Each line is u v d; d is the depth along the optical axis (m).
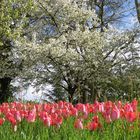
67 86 38.19
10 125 7.25
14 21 34.34
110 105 8.59
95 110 8.34
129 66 36.84
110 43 36.50
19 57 35.88
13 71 36.06
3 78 37.72
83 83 36.50
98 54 36.41
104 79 35.16
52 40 34.38
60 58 34.53
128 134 5.96
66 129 6.46
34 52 33.62
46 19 38.78
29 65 35.69
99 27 42.09
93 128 6.34
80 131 6.21
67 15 37.59
